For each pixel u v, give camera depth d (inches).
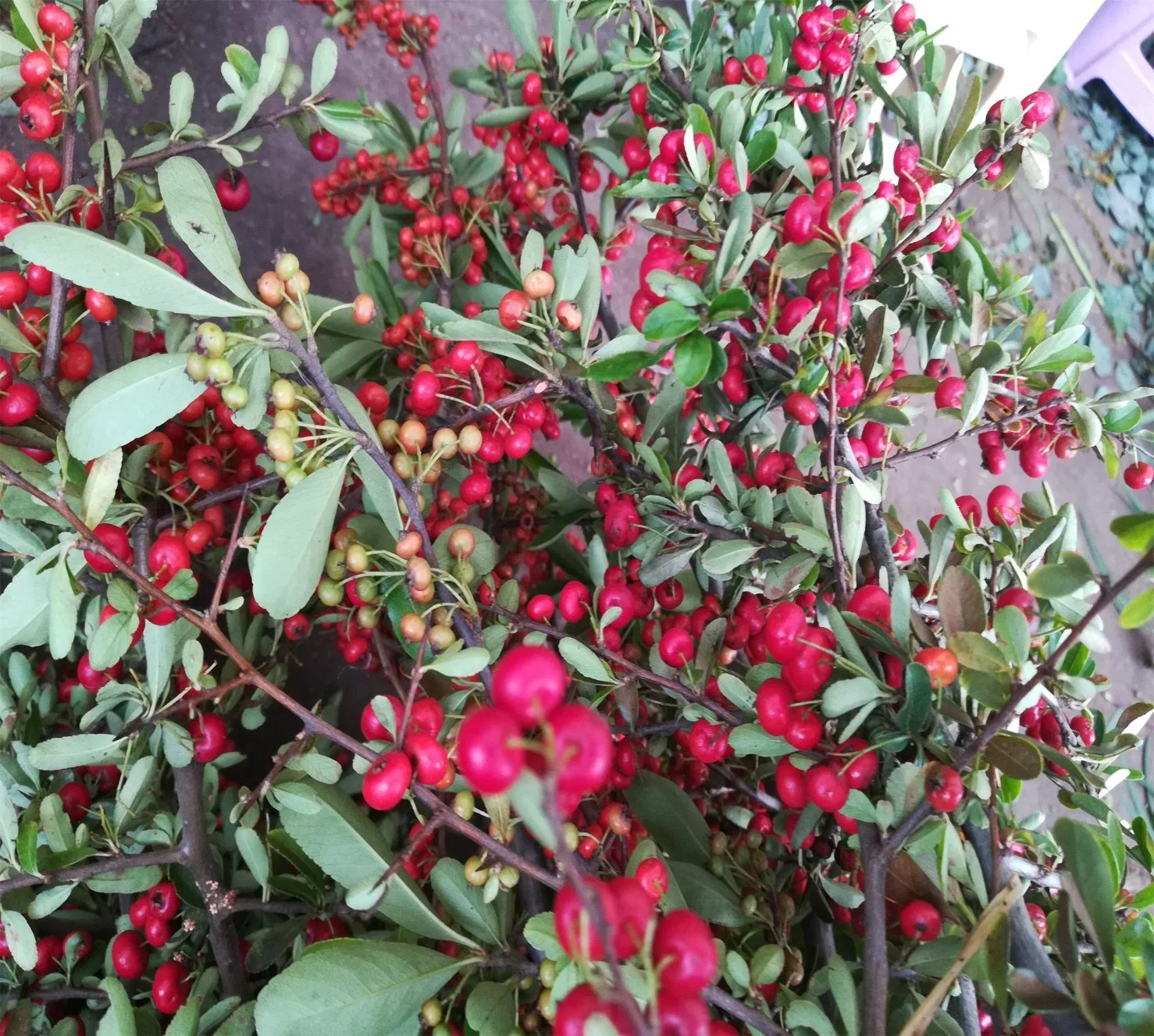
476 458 49.4
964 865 32.5
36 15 41.6
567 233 76.1
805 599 43.3
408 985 36.2
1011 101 44.6
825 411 41.8
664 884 33.5
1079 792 38.2
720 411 52.7
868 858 33.8
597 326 64.9
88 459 34.5
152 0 47.2
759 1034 35.4
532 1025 37.6
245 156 93.0
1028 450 47.8
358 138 56.1
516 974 39.5
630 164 55.6
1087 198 121.2
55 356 41.6
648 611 48.9
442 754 34.4
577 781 20.8
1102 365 111.7
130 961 44.7
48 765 39.4
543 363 43.7
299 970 35.0
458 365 46.1
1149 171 125.3
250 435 49.4
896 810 32.4
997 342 42.9
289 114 55.1
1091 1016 27.3
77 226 43.0
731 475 41.9
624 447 49.1
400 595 41.2
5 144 83.7
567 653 38.5
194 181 35.3
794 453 53.2
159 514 46.8
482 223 69.2
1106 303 115.1
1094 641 36.8
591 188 75.2
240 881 51.3
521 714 22.0
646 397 64.1
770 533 41.9
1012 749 30.8
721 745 40.3
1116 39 122.0
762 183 53.3
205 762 45.0
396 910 38.7
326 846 38.8
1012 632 30.2
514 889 46.3
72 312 44.8
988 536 45.0
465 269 65.1
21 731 50.7
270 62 50.7
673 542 44.2
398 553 38.3
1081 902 28.9
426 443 47.8
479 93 77.8
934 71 52.2
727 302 34.2
